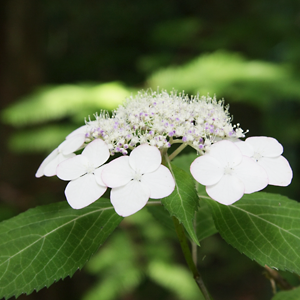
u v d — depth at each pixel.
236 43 0.93
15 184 0.73
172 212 0.20
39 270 0.23
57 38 1.11
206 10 1.08
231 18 1.03
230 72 0.60
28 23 0.78
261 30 0.88
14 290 0.22
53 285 0.77
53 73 0.99
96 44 1.10
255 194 0.25
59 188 0.75
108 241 0.65
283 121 0.85
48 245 0.23
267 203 0.24
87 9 1.09
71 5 1.09
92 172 0.21
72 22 1.12
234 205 0.24
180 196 0.20
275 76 0.61
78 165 0.21
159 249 0.63
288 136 0.81
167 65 0.81
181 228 0.25
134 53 1.01
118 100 0.57
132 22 1.06
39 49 0.81
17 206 0.65
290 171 0.22
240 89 0.59
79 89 0.60
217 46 0.86
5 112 0.58
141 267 0.62
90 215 0.24
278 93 0.60
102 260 0.61
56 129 0.62
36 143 0.60
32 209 0.25
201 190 0.28
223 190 0.20
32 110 0.56
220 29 0.91
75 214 0.25
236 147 0.21
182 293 0.60
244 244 0.23
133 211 0.20
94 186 0.21
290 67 0.70
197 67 0.63
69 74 1.01
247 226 0.23
